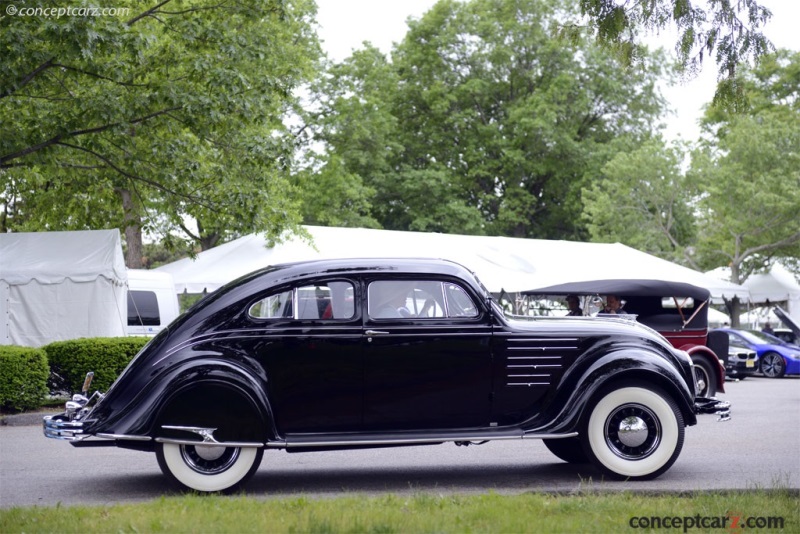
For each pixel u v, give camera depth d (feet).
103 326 56.34
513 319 28.68
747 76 143.95
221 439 25.39
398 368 26.78
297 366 26.25
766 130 117.91
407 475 29.84
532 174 148.36
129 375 25.89
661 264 86.84
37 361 46.98
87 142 57.06
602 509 21.35
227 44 57.36
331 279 26.94
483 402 27.27
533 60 149.59
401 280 27.27
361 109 126.11
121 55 54.65
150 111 56.54
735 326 112.47
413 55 150.82
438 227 142.82
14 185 76.69
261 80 59.41
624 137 147.54
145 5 60.85
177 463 25.59
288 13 60.70
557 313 75.00
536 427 27.32
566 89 142.41
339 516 19.85
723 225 118.01
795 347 89.51
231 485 25.77
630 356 27.73
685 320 56.03
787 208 112.16
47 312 56.03
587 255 85.61
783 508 21.34
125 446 25.89
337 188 116.16
